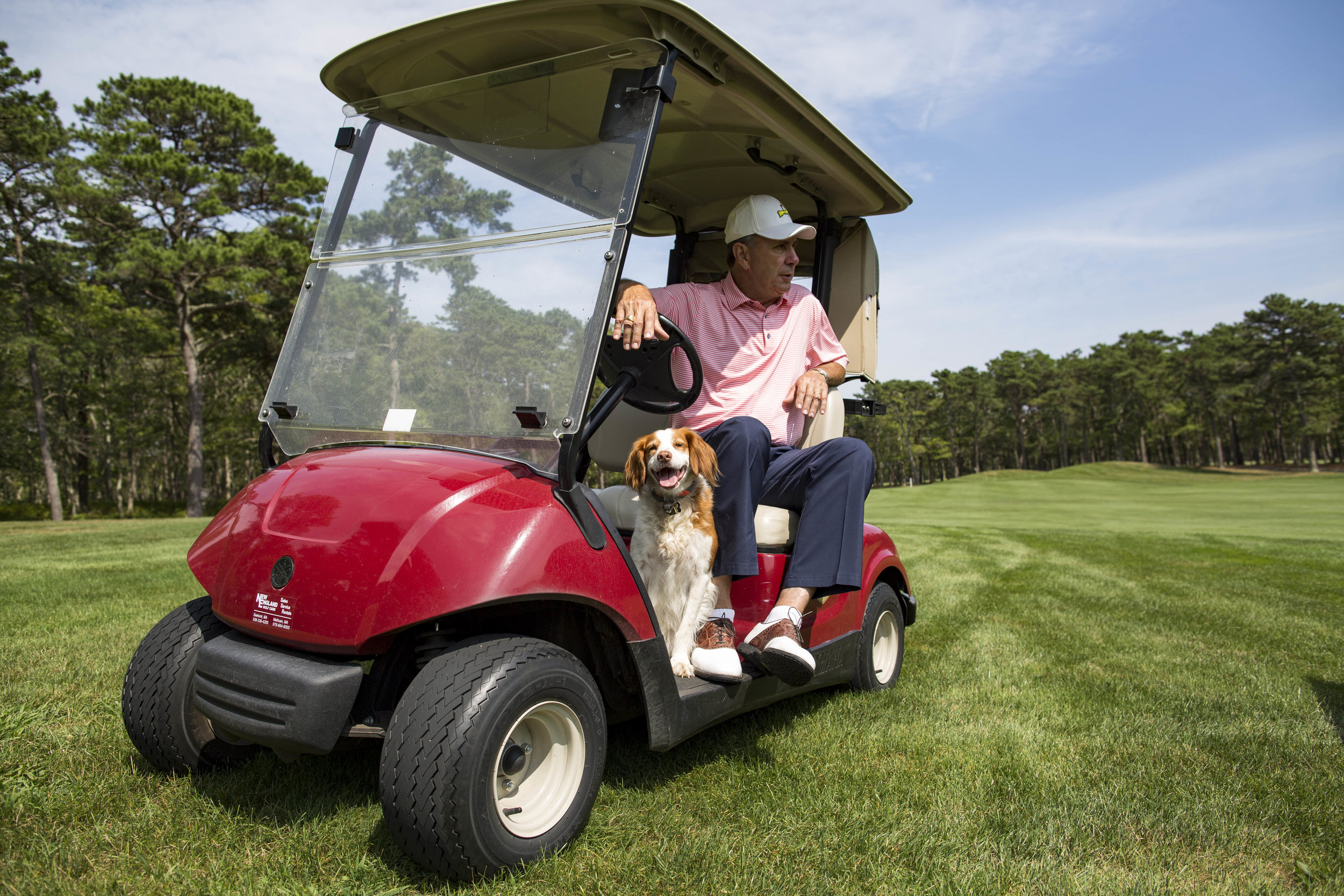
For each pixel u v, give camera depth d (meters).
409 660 1.92
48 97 23.36
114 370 31.84
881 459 87.44
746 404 2.86
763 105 2.55
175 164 23.12
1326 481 49.56
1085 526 17.19
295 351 2.32
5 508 31.06
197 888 1.58
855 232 3.79
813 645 2.81
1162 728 2.86
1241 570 8.05
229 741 2.14
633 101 2.06
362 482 1.86
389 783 1.60
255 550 1.86
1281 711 3.10
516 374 2.02
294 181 25.31
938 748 2.58
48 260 23.92
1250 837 1.99
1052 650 4.20
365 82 2.45
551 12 2.05
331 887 1.59
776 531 2.67
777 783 2.24
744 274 2.99
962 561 8.65
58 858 1.66
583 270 2.00
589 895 1.61
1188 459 82.38
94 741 2.35
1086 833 2.00
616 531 2.00
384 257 2.28
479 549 1.69
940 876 1.73
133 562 7.48
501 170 2.19
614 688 2.22
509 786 1.78
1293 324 68.69
